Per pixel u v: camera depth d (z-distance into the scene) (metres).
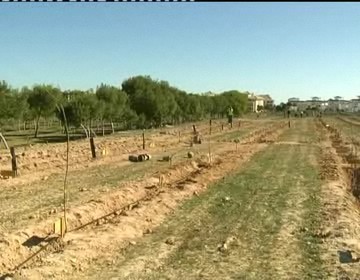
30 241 15.82
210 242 16.72
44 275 13.17
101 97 78.06
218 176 31.38
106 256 15.15
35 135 73.38
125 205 22.59
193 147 51.84
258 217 20.22
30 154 39.47
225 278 13.30
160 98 89.94
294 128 94.25
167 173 31.11
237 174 32.34
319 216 20.17
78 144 51.94
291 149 50.44
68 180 28.97
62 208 20.44
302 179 29.95
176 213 21.09
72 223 18.64
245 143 58.47
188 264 14.48
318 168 35.09
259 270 13.92
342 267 14.04
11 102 64.62
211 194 25.25
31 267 13.63
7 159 35.75
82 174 31.61
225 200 23.58
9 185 26.66
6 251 14.47
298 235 17.47
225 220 19.78
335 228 18.25
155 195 24.27
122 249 15.91
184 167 34.03
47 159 37.50
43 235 16.58
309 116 176.00
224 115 152.25
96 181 28.55
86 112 67.75
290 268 14.04
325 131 84.12
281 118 155.00
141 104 88.56
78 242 15.89
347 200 23.89
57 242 15.90
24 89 71.94
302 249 15.81
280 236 17.34
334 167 35.09
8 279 12.41
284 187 27.20
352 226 18.61
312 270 13.85
